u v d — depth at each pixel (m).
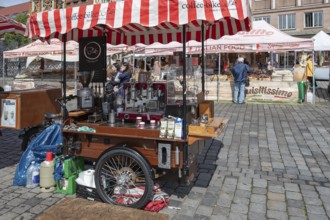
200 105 4.45
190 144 3.52
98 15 3.47
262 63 21.27
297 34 37.81
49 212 2.31
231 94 13.80
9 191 4.23
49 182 4.21
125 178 3.80
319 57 30.38
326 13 36.12
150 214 2.28
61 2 9.59
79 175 4.06
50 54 14.07
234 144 6.68
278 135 7.44
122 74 9.20
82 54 4.67
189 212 3.66
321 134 7.48
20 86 16.53
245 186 4.44
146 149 3.61
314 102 12.73
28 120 5.23
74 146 3.95
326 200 3.99
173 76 4.17
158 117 3.79
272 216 3.58
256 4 39.81
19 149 6.34
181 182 3.72
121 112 3.97
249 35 12.70
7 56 15.26
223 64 18.22
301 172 5.01
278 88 13.09
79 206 2.40
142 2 3.29
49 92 5.69
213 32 5.79
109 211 2.32
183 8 3.19
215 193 4.20
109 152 3.69
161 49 13.19
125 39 6.50
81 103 4.28
